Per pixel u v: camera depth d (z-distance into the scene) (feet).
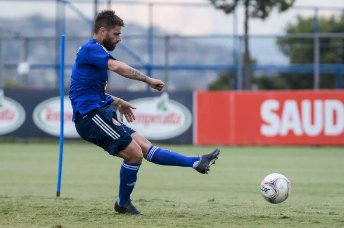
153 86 72.23
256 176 136.36
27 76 268.62
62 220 70.90
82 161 175.11
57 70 268.21
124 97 233.96
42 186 116.16
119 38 75.36
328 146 226.58
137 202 90.22
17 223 68.64
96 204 86.43
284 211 80.74
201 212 78.95
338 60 321.73
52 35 274.36
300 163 168.04
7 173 141.79
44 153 201.26
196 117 231.30
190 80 276.41
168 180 128.47
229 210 81.35
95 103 73.82
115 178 131.85
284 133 225.97
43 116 239.30
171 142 232.94
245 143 228.22
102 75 74.33
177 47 266.57
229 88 311.88
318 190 110.52
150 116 233.76
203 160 73.82
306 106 224.33
